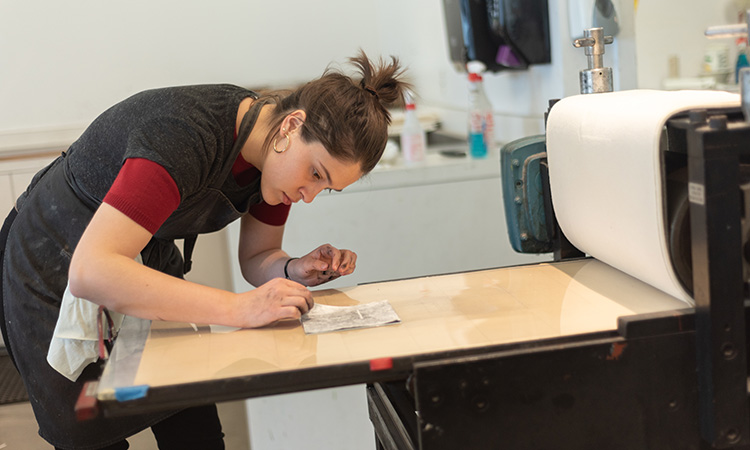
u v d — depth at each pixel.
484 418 0.94
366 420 2.23
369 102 1.24
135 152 1.13
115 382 0.92
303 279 1.48
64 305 1.28
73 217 1.34
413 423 1.10
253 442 2.21
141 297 1.08
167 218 1.24
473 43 2.55
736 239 0.93
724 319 0.94
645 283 1.20
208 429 1.68
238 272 2.29
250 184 1.37
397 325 1.08
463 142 2.92
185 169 1.16
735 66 1.71
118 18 3.04
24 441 2.38
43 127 3.03
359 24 3.30
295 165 1.24
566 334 0.98
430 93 3.47
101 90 3.10
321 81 1.25
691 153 0.94
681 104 1.00
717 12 1.75
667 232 1.02
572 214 1.30
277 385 0.93
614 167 1.10
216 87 1.30
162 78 3.15
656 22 1.85
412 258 2.39
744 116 0.96
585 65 2.26
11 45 2.97
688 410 0.99
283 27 3.20
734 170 0.92
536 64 2.41
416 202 2.36
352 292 1.31
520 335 0.99
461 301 1.18
